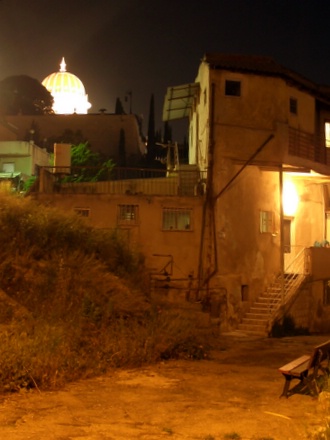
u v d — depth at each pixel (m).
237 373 11.81
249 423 7.48
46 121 67.75
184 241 24.88
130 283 18.17
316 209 29.73
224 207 25.17
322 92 28.41
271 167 25.89
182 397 9.17
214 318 23.53
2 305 12.88
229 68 25.69
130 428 7.16
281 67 26.28
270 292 25.94
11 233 16.25
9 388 9.03
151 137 72.62
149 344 12.97
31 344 10.23
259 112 26.00
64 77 84.44
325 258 26.81
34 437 6.60
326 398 8.39
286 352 16.25
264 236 26.34
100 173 36.16
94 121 67.19
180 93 30.05
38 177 26.42
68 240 17.75
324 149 29.19
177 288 24.48
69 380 10.14
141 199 25.02
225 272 24.86
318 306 26.38
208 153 25.27
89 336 12.63
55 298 14.14
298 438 6.76
